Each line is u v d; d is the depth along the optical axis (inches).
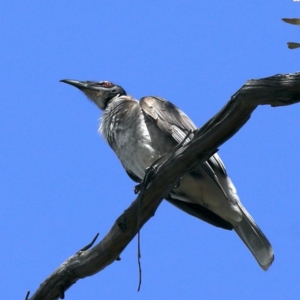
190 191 486.6
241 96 343.9
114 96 573.3
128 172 514.9
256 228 490.3
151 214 406.0
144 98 498.9
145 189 396.5
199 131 377.7
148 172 393.4
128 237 407.5
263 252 485.7
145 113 488.7
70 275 422.6
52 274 424.8
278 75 333.7
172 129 479.5
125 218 404.2
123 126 498.3
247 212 492.1
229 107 357.1
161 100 496.7
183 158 382.9
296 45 291.0
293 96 330.3
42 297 426.9
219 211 494.0
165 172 389.7
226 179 487.5
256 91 337.1
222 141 372.5
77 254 422.3
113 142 512.1
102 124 524.7
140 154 489.1
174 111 490.0
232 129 364.8
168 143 483.2
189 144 381.1
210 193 483.2
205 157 381.7
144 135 486.9
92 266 416.8
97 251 414.3
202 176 475.2
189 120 494.6
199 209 506.9
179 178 394.6
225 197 483.2
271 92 333.1
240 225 494.3
